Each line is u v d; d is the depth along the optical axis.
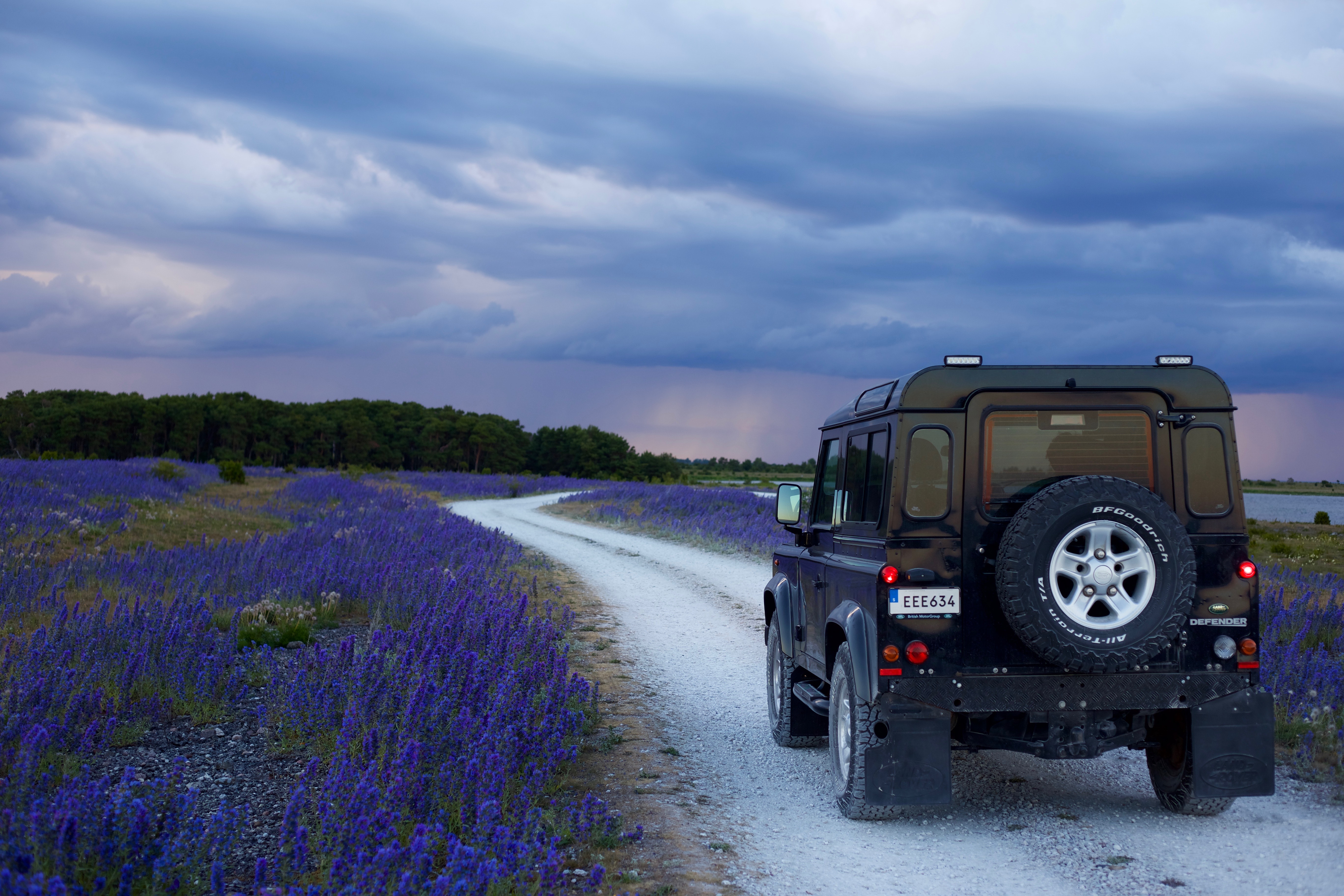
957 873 4.45
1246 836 4.89
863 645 5.05
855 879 4.39
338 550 16.22
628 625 13.02
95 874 3.50
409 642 8.14
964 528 4.92
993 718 5.14
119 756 5.82
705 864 4.56
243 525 22.34
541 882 3.85
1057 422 5.03
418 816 4.41
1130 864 4.52
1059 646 4.52
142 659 6.92
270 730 6.28
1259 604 5.33
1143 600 4.60
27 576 11.66
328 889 3.41
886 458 5.11
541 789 5.08
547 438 175.38
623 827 5.07
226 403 151.50
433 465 167.00
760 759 6.70
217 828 3.89
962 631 4.87
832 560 6.04
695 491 41.97
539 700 6.34
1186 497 5.02
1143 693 4.87
